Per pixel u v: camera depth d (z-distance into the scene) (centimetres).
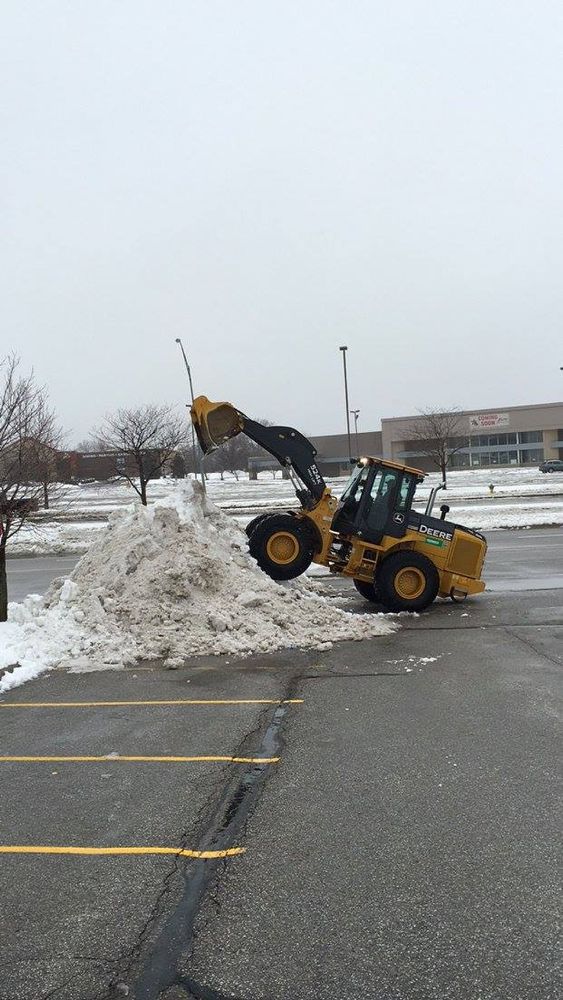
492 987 306
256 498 4316
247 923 352
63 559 2212
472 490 4403
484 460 8919
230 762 558
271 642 937
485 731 611
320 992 305
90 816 471
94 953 334
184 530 1084
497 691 728
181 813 472
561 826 441
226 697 728
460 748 573
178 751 584
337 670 824
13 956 333
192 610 983
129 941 341
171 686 772
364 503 1208
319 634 977
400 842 426
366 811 468
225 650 911
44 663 865
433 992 303
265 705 699
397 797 487
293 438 1244
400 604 1173
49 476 1563
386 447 8769
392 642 965
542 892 372
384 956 326
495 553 1948
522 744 579
